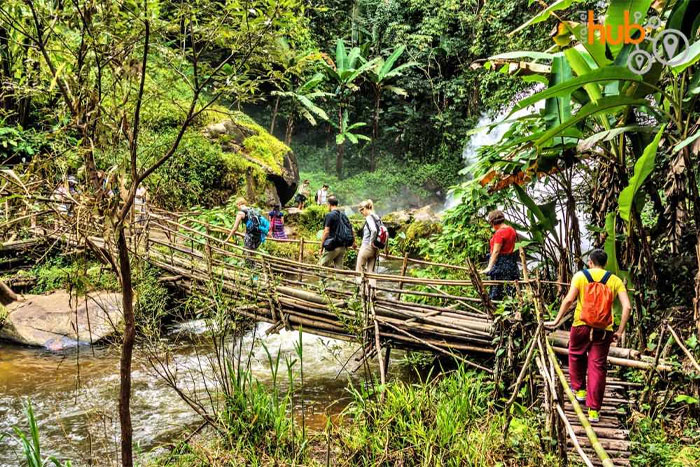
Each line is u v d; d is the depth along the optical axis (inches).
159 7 118.6
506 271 244.8
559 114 227.5
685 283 206.5
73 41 125.5
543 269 276.4
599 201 241.6
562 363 204.2
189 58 133.3
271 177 600.4
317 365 275.4
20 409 223.3
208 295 237.3
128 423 134.6
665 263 209.2
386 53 951.6
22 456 187.8
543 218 249.4
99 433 203.2
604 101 188.5
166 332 311.7
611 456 155.5
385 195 936.9
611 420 173.3
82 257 133.5
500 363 197.2
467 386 181.5
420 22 972.6
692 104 191.9
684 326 200.7
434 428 168.4
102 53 119.3
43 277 333.4
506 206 301.4
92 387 243.4
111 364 269.4
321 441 178.1
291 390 174.7
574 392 177.9
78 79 117.9
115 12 113.2
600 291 171.2
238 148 589.3
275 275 258.1
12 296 314.0
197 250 358.9
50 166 122.0
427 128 994.1
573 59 209.2
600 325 169.9
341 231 320.8
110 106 127.4
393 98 1015.6
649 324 206.7
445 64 986.1
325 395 239.3
